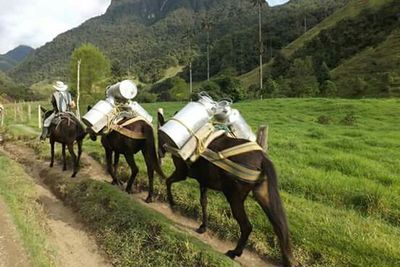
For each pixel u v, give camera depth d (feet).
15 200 29.99
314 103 114.11
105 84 161.38
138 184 35.09
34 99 339.36
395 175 34.63
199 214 28.45
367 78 190.60
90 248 25.88
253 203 27.89
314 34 315.17
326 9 426.92
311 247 22.34
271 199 18.95
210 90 170.91
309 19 412.16
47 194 36.83
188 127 22.34
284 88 179.32
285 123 82.07
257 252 23.44
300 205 27.86
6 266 19.65
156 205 30.99
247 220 21.07
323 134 59.72
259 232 24.49
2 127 88.38
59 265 22.86
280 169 36.63
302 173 34.83
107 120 31.68
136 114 32.22
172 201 27.73
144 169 37.58
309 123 82.17
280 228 18.56
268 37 390.01
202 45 539.29
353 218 25.49
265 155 20.13
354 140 55.52
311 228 24.02
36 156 52.49
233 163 20.29
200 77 383.65
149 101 233.96
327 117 82.28
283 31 398.83
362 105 102.17
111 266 23.75
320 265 21.06
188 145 22.13
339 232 23.31
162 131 22.74
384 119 85.30
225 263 20.75
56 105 42.32
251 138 23.94
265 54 353.72
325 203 29.19
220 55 398.01
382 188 30.27
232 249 24.20
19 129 80.94
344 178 33.35
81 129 40.60
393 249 21.17
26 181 38.68
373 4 292.40
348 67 217.15
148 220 25.82
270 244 23.62
